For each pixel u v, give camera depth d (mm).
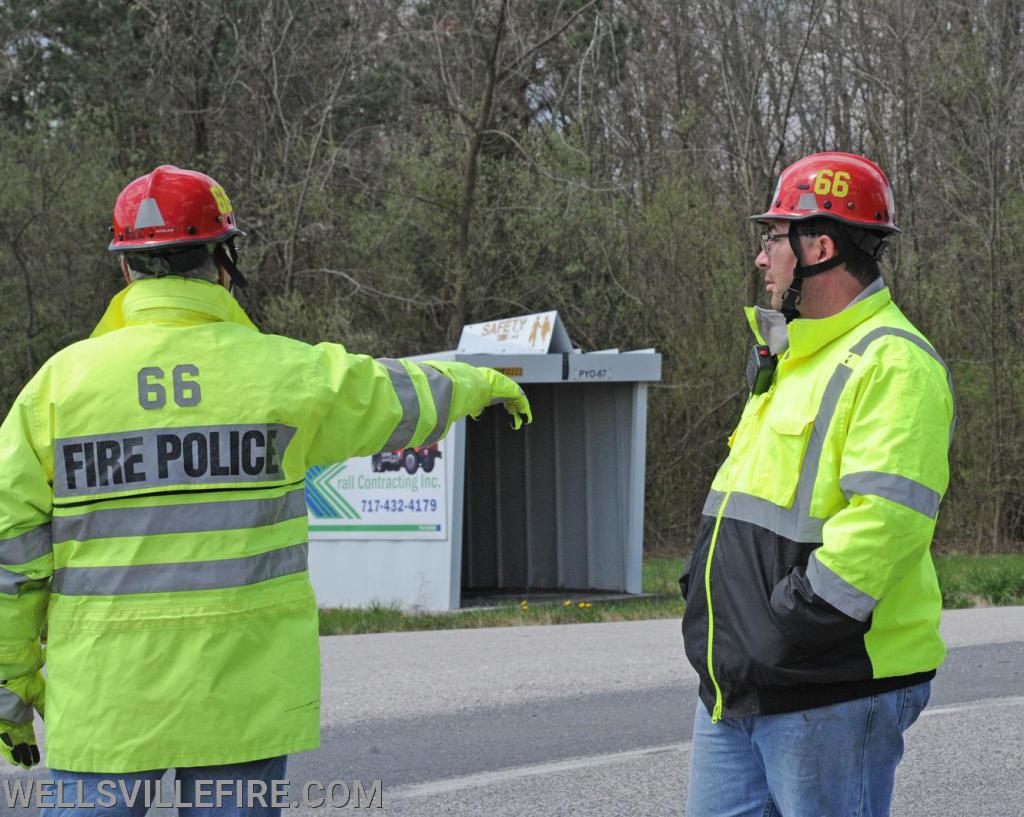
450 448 12250
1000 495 24734
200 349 2979
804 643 2879
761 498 3053
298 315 22312
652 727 6711
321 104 24984
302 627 2996
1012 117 24875
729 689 3080
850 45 26234
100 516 2896
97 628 2861
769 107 26875
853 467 2855
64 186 23766
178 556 2881
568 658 8828
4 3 26344
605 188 23422
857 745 2990
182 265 3059
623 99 27297
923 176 25797
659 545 24656
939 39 24859
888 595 2969
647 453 24516
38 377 2965
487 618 11570
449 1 23188
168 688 2830
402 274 24094
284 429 2990
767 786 3189
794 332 3084
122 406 2920
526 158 23422
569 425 14164
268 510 2961
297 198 23562
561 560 14336
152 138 25766
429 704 7285
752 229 24875
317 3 25125
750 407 3252
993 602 13406
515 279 24359
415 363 3322
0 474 2881
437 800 5449
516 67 24062
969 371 24875
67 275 24266
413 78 25906
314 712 2996
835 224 3119
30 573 2896
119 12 26297
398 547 12555
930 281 25422
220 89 25859
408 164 23562
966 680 7953
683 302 24875
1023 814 5254
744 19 24922
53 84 26609
